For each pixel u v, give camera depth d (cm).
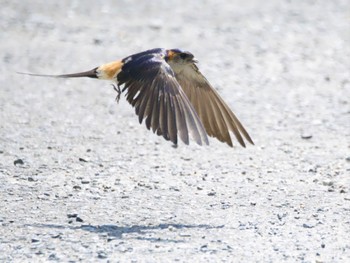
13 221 1155
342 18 3419
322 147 1666
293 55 2775
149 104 1059
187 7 3638
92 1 3731
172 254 1031
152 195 1296
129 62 1105
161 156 1571
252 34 3103
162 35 3048
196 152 1605
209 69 2533
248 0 3831
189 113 1048
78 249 1046
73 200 1259
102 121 1884
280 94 2223
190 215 1195
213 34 3089
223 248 1056
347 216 1202
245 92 2241
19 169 1438
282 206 1249
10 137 1694
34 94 2169
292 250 1053
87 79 2412
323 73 2512
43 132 1753
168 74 1073
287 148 1652
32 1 3688
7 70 2467
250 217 1191
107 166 1484
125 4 3669
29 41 2914
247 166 1505
